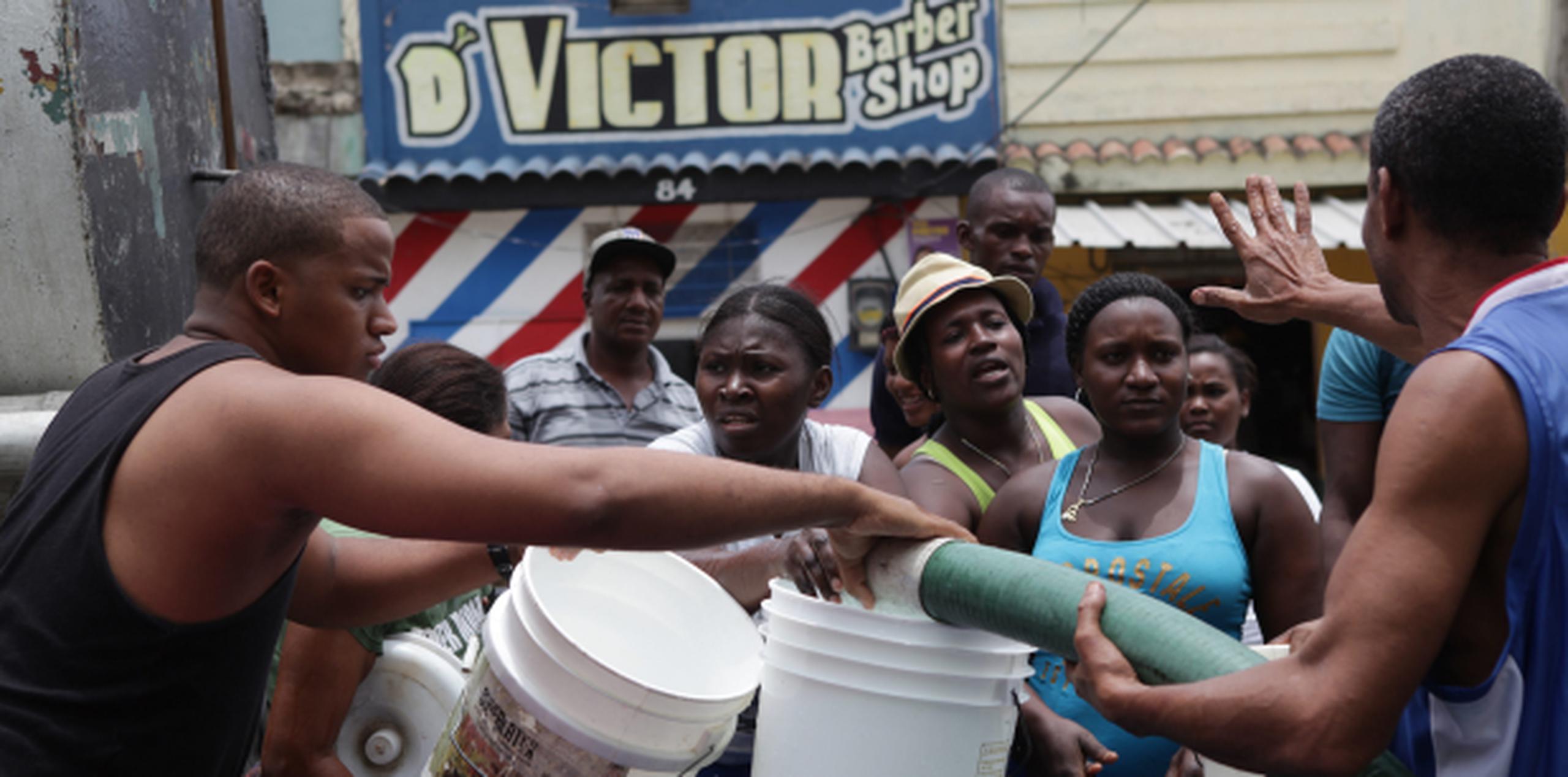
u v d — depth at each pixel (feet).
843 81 27.40
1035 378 12.34
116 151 10.02
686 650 6.75
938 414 11.39
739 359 8.73
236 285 6.02
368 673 8.13
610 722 5.82
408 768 8.09
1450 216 5.35
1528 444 4.82
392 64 27.32
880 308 26.96
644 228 27.50
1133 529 7.88
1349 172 26.73
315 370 6.18
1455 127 5.27
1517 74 5.34
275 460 5.36
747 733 8.12
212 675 5.73
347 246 6.04
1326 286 7.86
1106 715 5.37
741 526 5.63
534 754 5.88
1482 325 5.10
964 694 6.13
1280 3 27.30
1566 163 5.35
